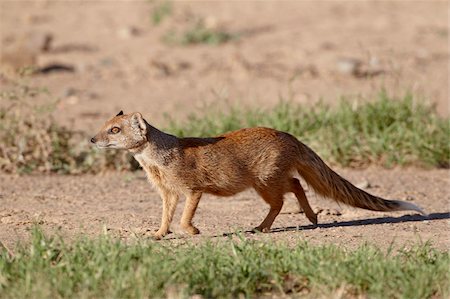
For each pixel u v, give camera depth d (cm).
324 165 1897
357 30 5178
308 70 4169
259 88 3844
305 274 1441
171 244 1634
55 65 4269
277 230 1864
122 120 1778
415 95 2945
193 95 3756
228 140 1822
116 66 4341
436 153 2627
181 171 1775
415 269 1441
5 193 2283
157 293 1343
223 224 1930
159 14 5444
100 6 6034
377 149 2656
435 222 1948
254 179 1831
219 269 1439
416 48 4691
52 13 5788
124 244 1530
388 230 1853
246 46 4816
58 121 3170
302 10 5828
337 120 2791
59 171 2570
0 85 3444
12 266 1425
